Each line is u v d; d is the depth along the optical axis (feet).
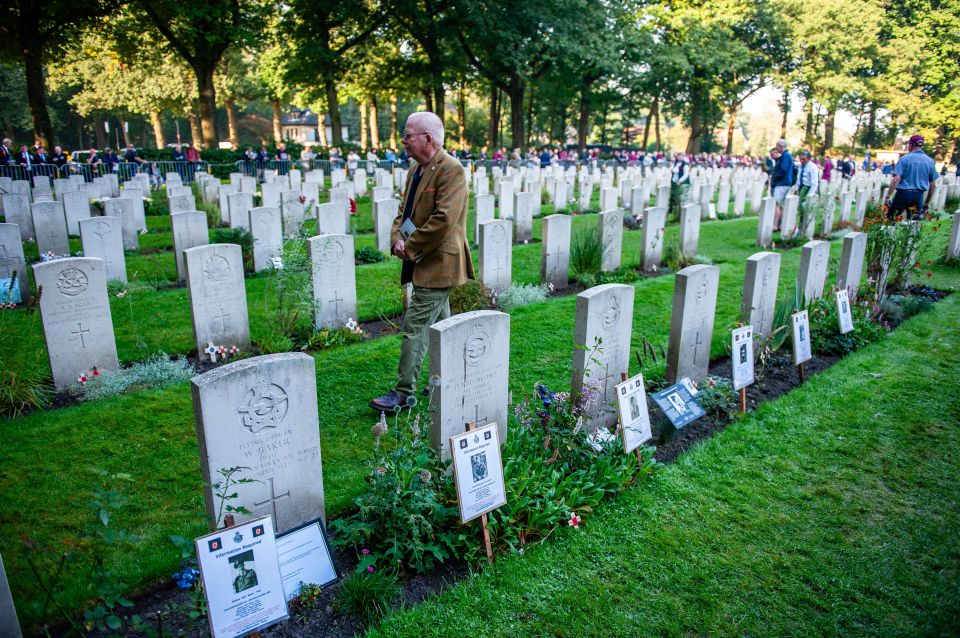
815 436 17.12
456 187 16.55
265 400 11.40
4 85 173.17
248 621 9.90
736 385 18.31
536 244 44.09
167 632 9.93
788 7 167.84
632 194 55.72
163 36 103.81
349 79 128.47
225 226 50.78
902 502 14.08
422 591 11.43
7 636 9.12
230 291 22.89
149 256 39.86
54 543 12.32
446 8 108.88
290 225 43.73
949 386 20.34
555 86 140.67
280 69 126.41
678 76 153.48
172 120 261.24
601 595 11.15
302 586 10.94
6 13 84.74
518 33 106.11
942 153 179.63
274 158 98.68
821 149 202.69
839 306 23.81
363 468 15.21
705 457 16.02
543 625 10.46
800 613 10.83
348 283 25.86
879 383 20.59
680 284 19.08
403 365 17.70
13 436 16.67
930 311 28.55
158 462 15.53
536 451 14.66
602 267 35.78
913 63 168.04
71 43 103.65
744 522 13.34
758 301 22.52
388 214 40.24
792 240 46.19
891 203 36.32
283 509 12.18
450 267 16.98
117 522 13.08
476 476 12.00
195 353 23.56
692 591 11.34
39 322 24.98
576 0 108.58
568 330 25.91
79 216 42.86
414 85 131.95
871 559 12.19
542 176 76.02
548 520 12.82
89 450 16.03
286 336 24.67
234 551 9.84
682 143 325.83
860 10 165.48
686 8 148.25
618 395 14.83
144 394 19.39
